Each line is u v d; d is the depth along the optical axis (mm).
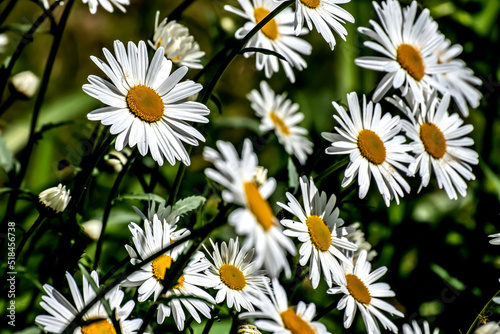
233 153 562
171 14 718
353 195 777
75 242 657
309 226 646
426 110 701
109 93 625
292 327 610
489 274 820
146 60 635
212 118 819
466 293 788
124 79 630
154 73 637
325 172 678
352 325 785
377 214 846
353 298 654
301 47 737
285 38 733
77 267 666
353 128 663
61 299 604
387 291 669
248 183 566
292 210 642
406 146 676
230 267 649
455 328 781
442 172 694
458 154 703
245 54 660
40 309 715
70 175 700
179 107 641
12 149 855
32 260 742
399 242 852
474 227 857
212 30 823
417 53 696
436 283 834
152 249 633
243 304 645
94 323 607
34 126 711
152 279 629
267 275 688
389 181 667
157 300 597
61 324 601
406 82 689
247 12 715
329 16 667
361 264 670
